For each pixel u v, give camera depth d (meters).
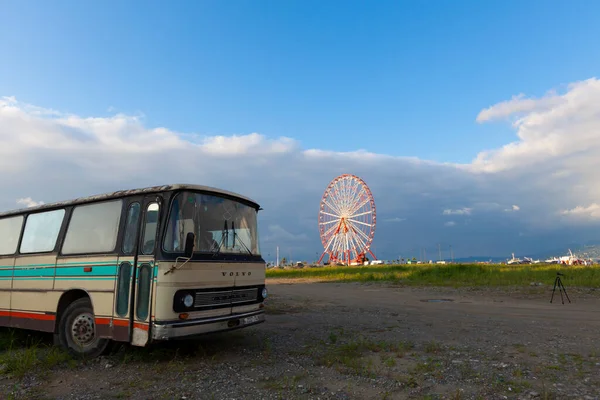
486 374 5.75
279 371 6.10
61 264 7.62
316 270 53.19
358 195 76.81
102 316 6.82
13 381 5.79
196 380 5.68
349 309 13.74
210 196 7.17
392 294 19.27
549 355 6.85
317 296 18.77
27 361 6.52
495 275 27.81
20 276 8.27
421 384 5.40
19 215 8.75
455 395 4.94
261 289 7.77
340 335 8.95
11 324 8.28
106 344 6.86
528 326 9.86
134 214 6.94
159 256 6.32
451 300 16.14
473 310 13.04
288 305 15.05
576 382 5.36
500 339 8.29
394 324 10.44
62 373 6.18
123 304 6.61
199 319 6.42
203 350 7.27
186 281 6.34
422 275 31.23
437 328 9.73
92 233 7.39
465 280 26.27
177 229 6.54
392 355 7.01
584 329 9.41
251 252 7.76
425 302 15.62
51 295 7.65
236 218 7.58
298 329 9.77
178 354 7.12
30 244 8.33
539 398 4.79
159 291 6.18
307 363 6.56
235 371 6.11
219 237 7.12
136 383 5.59
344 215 77.19
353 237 75.88
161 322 6.10
